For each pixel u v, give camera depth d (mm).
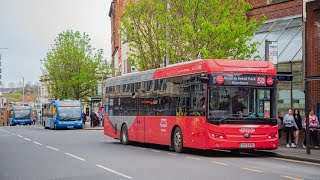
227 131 19812
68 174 14852
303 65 27109
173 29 32438
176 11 32656
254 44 30125
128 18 36719
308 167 16531
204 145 20062
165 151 23734
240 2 32062
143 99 26250
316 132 24000
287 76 22453
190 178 13648
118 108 29875
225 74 20094
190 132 21250
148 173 14867
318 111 25750
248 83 20250
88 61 71000
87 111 98875
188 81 21578
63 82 71188
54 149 25062
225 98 20016
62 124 57312
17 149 25219
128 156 20906
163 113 23891
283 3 32500
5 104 140125
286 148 23844
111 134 30906
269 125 20281
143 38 36281
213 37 29781
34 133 46688
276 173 14766
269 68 20625
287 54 29500
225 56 30016
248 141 19953
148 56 36125
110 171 15461
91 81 70125
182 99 22031
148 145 28328
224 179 13422
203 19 30234
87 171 15547
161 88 24188
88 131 52250
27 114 91312
